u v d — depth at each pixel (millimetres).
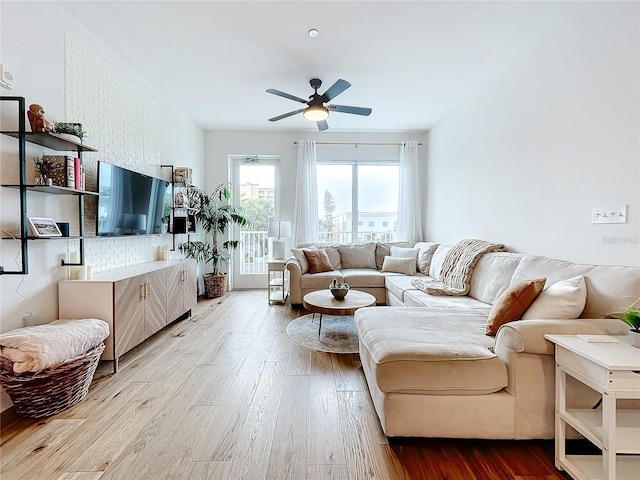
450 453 1672
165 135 4230
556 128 2604
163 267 3375
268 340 3275
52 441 1732
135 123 3531
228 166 5672
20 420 1912
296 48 2982
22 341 1862
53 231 2271
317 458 1622
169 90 3979
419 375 1660
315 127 5477
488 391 1674
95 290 2486
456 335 2037
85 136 2721
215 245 5312
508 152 3262
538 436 1678
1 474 1503
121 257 3342
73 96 2629
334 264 5121
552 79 2637
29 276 2244
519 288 1991
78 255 2699
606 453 1300
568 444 1704
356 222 5863
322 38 2822
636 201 1961
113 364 2572
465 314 2482
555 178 2625
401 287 3789
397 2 2354
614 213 2102
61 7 2465
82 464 1567
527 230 2980
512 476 1519
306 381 2422
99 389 2287
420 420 1676
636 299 1675
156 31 2750
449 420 1673
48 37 2371
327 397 2195
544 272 2318
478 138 3867
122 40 2893
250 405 2094
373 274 4641
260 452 1659
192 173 5117
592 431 1411
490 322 2041
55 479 1478
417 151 5641
